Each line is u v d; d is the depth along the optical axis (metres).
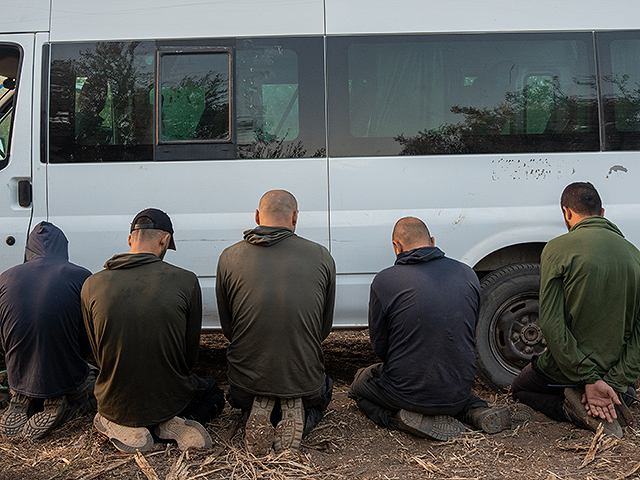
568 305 2.84
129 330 2.50
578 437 2.81
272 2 3.55
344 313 3.54
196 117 3.52
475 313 2.85
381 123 3.54
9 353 2.81
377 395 2.93
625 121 3.57
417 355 2.74
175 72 3.52
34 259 2.95
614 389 2.79
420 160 3.53
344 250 3.50
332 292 2.80
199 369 4.25
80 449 2.65
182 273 2.70
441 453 2.66
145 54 3.52
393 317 2.81
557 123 3.56
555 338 2.79
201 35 3.53
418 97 3.55
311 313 2.61
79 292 2.87
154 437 2.71
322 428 2.94
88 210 3.49
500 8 3.58
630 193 3.54
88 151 3.50
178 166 3.50
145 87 3.52
